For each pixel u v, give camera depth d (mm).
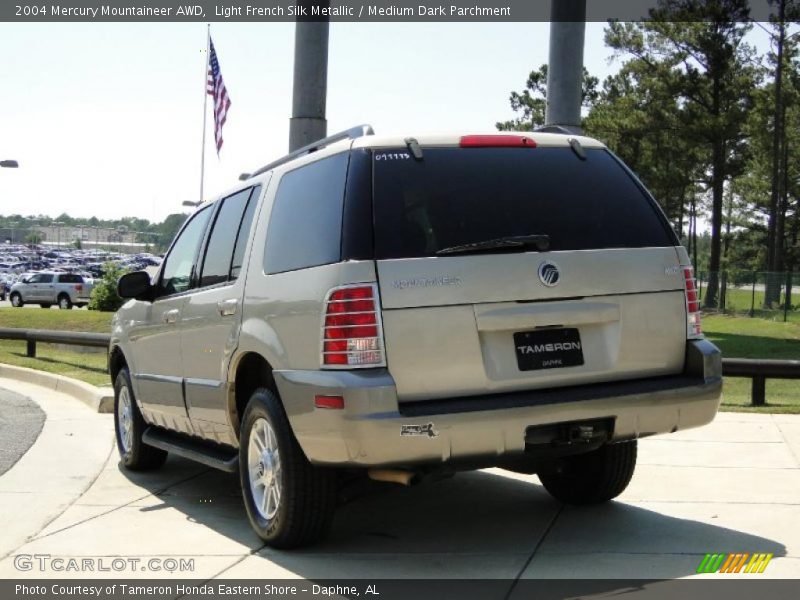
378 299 4758
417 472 4918
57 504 6762
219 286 6164
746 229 80438
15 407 11711
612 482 6137
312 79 10375
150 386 7273
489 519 6090
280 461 5238
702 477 7188
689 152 52406
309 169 5488
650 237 5375
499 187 5180
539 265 5020
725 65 49219
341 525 6004
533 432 4941
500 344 4953
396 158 5094
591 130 52344
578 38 9797
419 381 4793
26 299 51844
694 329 5410
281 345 5148
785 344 25594
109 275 36625
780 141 58156
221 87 33812
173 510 6578
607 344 5180
